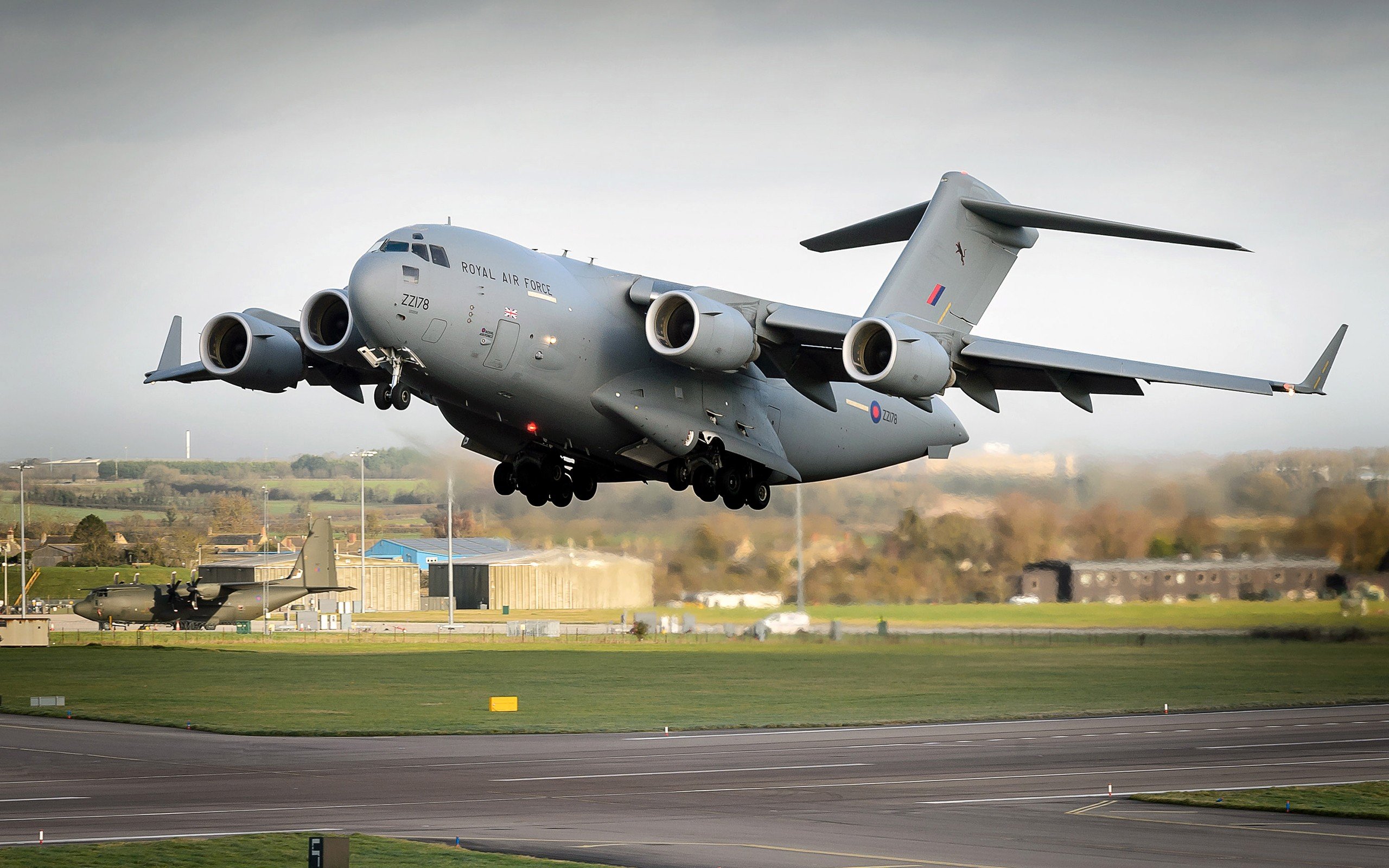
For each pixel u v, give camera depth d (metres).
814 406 40.75
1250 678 60.47
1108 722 47.91
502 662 71.31
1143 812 28.55
